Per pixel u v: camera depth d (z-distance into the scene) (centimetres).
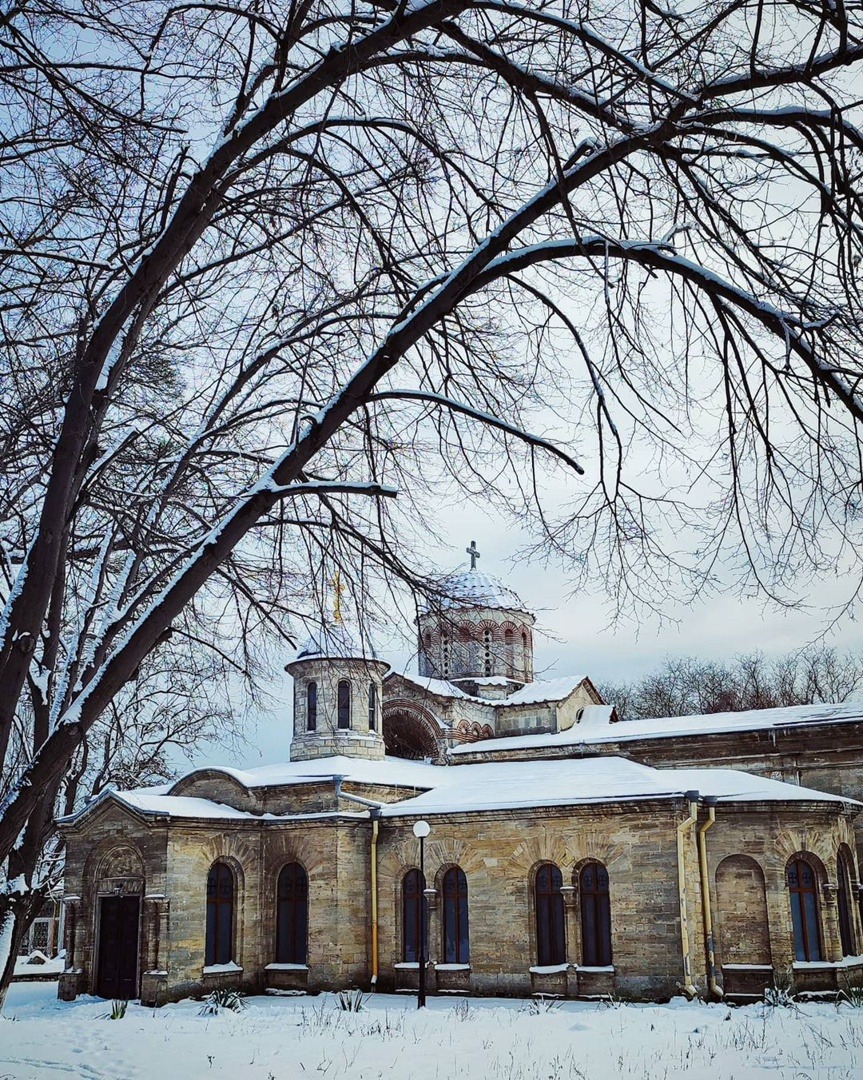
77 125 995
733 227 955
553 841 2991
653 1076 1714
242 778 3491
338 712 3928
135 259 1088
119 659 856
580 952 2894
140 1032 2312
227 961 3231
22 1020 2592
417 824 2859
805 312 954
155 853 3073
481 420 1047
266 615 1379
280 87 932
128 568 1212
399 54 970
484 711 4528
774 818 2884
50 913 5866
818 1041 2012
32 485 1313
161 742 2831
